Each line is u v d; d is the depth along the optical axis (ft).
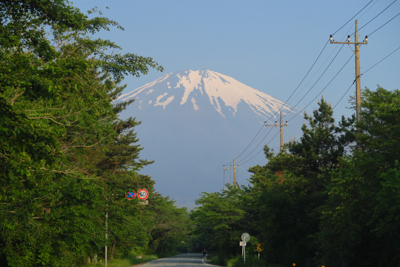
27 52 45.91
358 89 91.91
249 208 190.90
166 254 366.02
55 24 44.50
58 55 42.27
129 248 204.74
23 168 39.17
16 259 63.26
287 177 131.23
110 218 119.44
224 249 210.18
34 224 58.08
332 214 90.27
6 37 38.24
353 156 86.84
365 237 88.33
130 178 105.40
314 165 130.41
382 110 83.61
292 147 134.00
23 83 35.65
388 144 77.71
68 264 89.35
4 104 34.37
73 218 68.44
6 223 53.62
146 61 59.16
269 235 136.05
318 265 107.76
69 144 63.21
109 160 110.32
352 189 82.64
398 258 75.82
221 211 200.85
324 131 128.98
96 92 53.01
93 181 67.05
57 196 57.93
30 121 36.37
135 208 134.10
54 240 71.77
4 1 40.75
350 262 92.79
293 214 127.65
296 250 135.44
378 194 69.62
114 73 58.95
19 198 54.60
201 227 244.22
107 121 66.49
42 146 36.96
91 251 112.37
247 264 147.84
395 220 68.69
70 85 40.81
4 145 36.86
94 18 53.98
